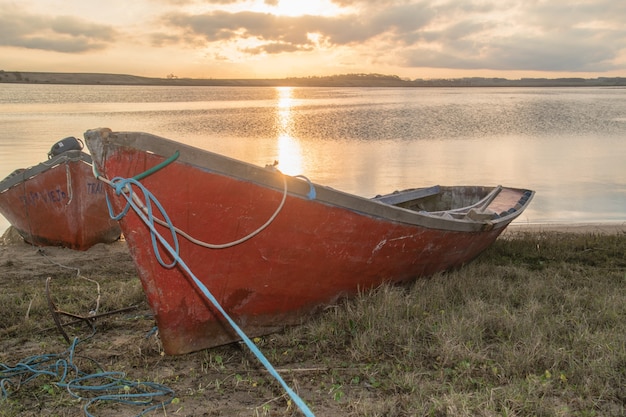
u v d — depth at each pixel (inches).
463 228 269.0
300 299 223.0
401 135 1288.1
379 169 790.5
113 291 278.4
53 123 1489.9
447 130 1422.2
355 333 209.9
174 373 187.6
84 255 383.6
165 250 187.8
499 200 380.5
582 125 1579.7
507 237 416.8
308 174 742.5
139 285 277.9
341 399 166.6
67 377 184.5
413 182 696.4
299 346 206.2
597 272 301.9
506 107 2635.3
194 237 190.7
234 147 1033.5
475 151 998.4
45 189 385.7
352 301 239.6
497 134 1323.8
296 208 201.9
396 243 238.8
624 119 1820.9
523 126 1547.7
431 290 252.5
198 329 202.7
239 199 191.2
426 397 163.6
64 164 374.3
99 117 1793.8
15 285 303.0
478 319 215.5
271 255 206.4
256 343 212.4
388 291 241.9
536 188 659.4
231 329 210.1
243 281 205.6
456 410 153.3
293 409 160.2
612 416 154.3
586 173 761.0
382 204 222.4
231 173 186.4
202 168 181.9
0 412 157.9
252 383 178.2
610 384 169.8
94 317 229.6
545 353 186.4
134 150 172.9
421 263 261.7
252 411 161.2
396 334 206.2
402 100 3767.2
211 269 197.6
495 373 176.2
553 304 245.0
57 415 159.3
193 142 1110.4
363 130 1407.5
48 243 405.4
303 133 1320.1
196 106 2815.0
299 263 213.9
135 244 184.4
